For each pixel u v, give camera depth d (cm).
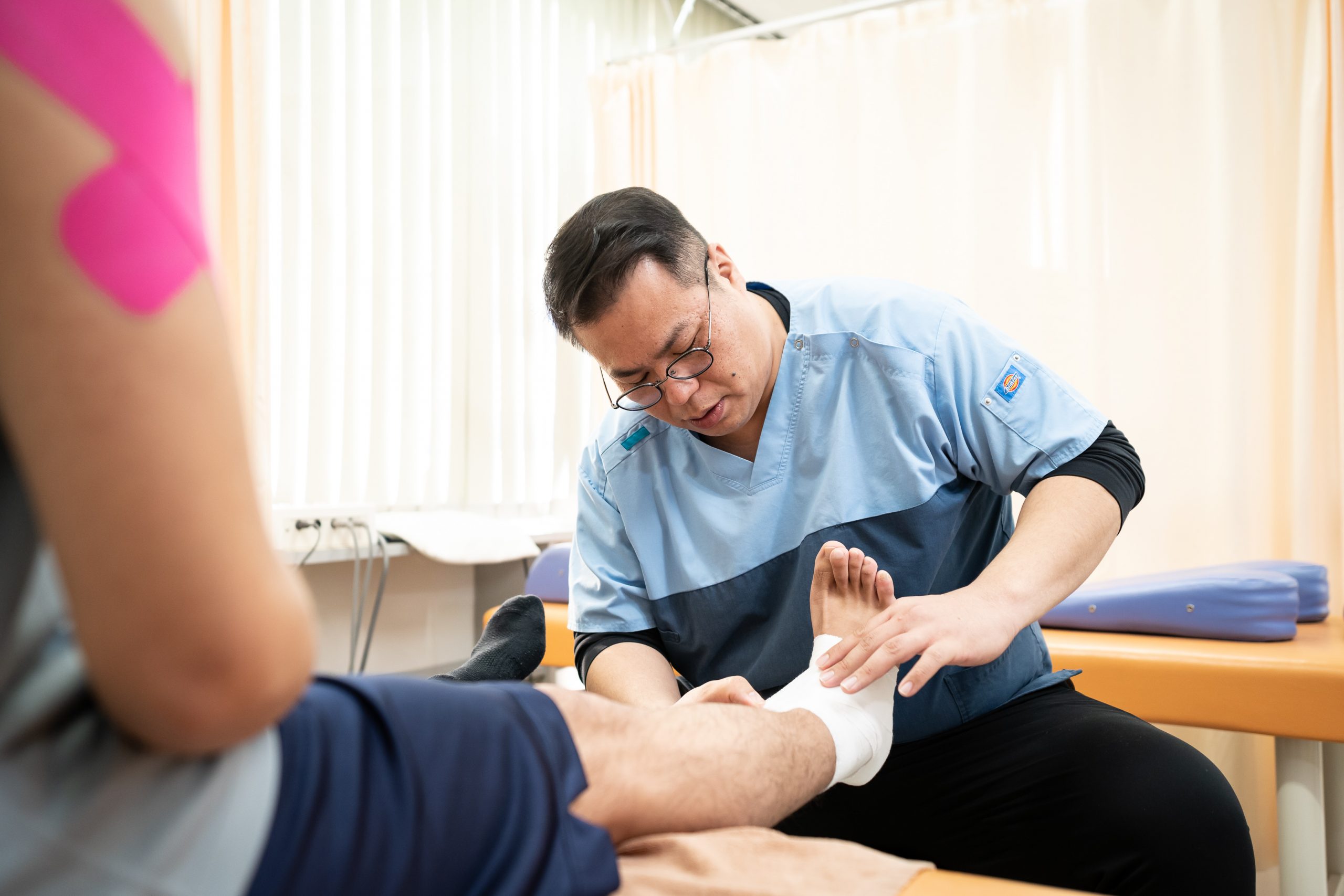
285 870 45
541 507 313
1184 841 103
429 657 285
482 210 295
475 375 294
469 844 52
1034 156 270
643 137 321
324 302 258
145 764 41
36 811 39
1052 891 60
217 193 217
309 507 229
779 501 127
